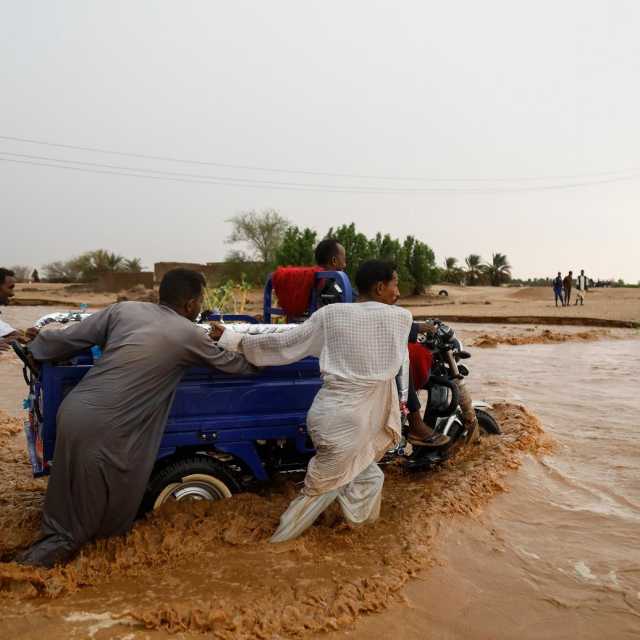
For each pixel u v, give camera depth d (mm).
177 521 3965
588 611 3396
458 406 5754
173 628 3098
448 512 4492
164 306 3982
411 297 48406
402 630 3178
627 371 11984
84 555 3672
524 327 23359
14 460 6016
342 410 3885
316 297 5211
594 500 5016
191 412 4125
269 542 3971
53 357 3783
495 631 3199
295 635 3090
